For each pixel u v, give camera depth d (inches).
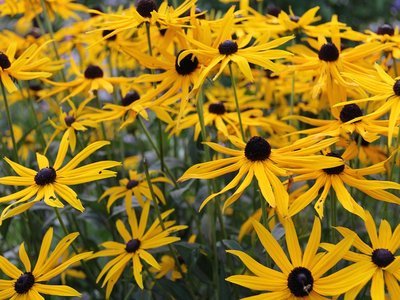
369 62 22.3
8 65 20.3
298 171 16.4
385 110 17.1
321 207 15.8
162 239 19.3
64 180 17.4
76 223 25.0
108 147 26.0
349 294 14.8
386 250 15.2
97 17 29.4
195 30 19.5
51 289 17.0
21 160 26.2
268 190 15.9
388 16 54.6
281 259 15.3
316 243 15.3
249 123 23.4
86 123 22.9
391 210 28.1
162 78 19.8
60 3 29.2
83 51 29.6
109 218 22.4
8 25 39.0
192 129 24.6
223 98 27.7
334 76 20.5
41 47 21.0
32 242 25.4
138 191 22.2
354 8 53.3
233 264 22.6
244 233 22.1
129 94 23.3
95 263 24.8
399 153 18.6
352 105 19.0
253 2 46.4
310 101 26.5
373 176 21.6
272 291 15.2
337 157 16.7
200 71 19.1
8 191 28.2
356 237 15.8
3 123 40.2
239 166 16.9
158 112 21.8
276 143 23.8
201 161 26.2
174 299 20.9
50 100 28.2
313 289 14.8
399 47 22.4
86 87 25.0
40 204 22.8
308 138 17.4
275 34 24.1
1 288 17.2
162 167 23.4
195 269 20.9
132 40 27.5
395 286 14.9
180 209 27.4
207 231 21.7
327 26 23.4
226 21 19.3
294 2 50.5
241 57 18.3
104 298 25.0
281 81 28.2
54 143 28.2
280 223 19.1
